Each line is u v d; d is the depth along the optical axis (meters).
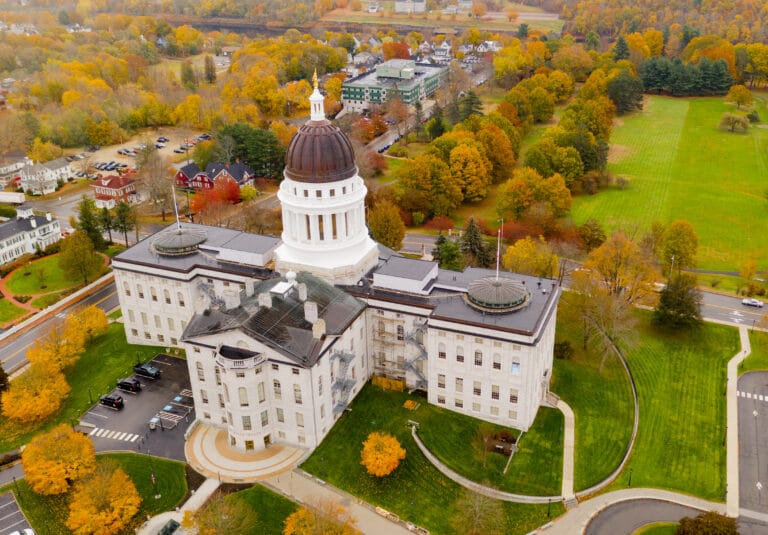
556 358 139.12
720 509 106.19
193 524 100.62
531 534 101.56
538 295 123.25
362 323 126.00
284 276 126.56
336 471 112.50
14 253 190.88
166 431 122.69
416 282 124.31
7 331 156.62
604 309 137.75
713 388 133.12
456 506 105.88
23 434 123.38
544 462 113.25
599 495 108.44
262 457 115.88
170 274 138.25
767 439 120.38
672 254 173.62
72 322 142.62
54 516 106.25
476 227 178.12
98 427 124.19
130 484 105.31
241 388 112.00
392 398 126.81
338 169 127.88
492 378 117.06
